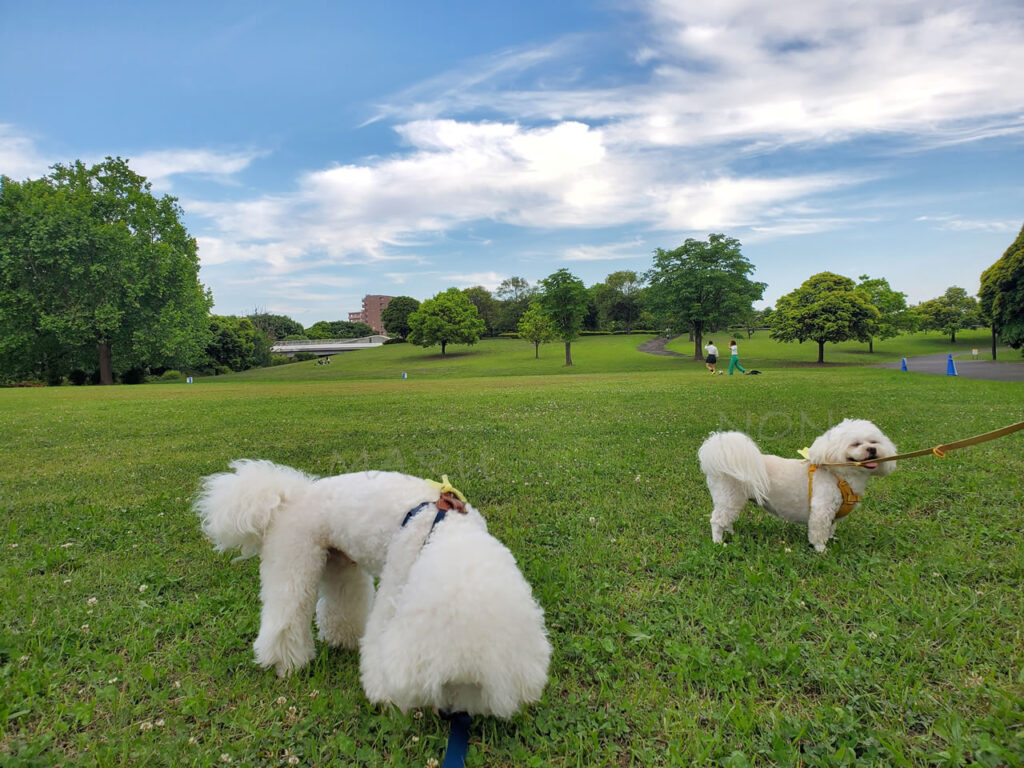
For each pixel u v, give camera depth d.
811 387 17.41
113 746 2.40
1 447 9.22
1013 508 4.98
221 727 2.55
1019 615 3.21
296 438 9.57
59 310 35.28
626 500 5.62
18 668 2.92
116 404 16.59
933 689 2.66
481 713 2.32
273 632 2.84
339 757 2.35
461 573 2.21
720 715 2.52
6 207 34.41
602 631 3.25
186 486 6.55
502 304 103.69
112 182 38.66
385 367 56.50
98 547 4.68
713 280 50.66
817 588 3.67
